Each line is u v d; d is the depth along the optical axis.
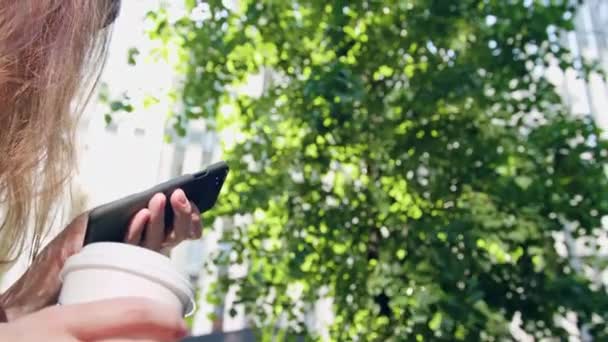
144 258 0.39
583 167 2.07
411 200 2.14
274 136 2.26
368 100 2.06
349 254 2.11
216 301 2.29
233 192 2.19
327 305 2.76
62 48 0.45
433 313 1.84
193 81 2.30
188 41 2.22
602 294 1.94
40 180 0.48
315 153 2.24
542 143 2.11
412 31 2.10
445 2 2.05
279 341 2.24
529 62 2.24
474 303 1.81
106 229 0.58
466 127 2.12
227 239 2.28
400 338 1.93
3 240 0.48
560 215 2.08
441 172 2.12
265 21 2.27
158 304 0.28
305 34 2.24
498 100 2.19
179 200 0.66
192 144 3.65
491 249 2.05
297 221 2.17
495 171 2.08
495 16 2.16
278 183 2.19
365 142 2.11
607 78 2.44
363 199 2.15
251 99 2.34
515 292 1.94
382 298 2.10
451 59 2.20
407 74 2.19
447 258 1.84
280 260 2.17
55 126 0.46
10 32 0.41
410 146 2.10
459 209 2.03
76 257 0.40
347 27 2.20
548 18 2.14
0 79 0.41
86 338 0.27
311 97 1.98
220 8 2.22
